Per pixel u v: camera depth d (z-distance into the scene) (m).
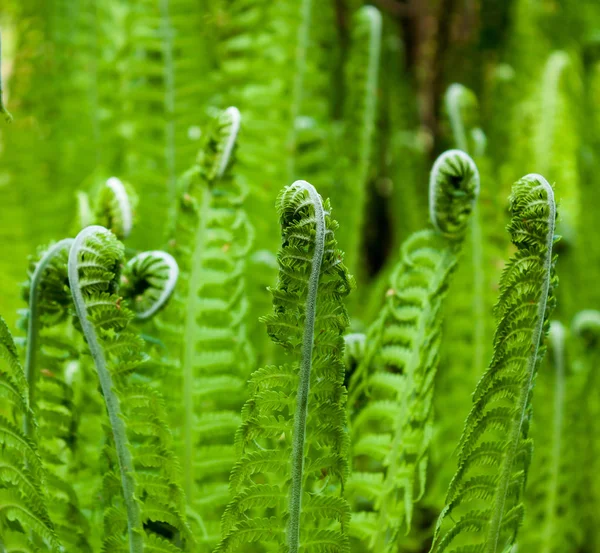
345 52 3.09
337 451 1.39
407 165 2.99
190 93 2.31
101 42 2.75
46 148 2.73
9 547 1.39
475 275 2.10
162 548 1.41
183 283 1.64
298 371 1.37
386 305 1.58
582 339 2.12
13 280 2.31
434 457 2.11
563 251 2.68
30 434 1.45
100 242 1.38
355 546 1.81
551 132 2.77
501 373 1.39
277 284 1.36
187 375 1.60
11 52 3.10
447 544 1.42
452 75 3.53
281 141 2.31
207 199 1.65
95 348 1.38
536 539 1.94
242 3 2.58
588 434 2.13
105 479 1.42
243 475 1.38
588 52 3.56
